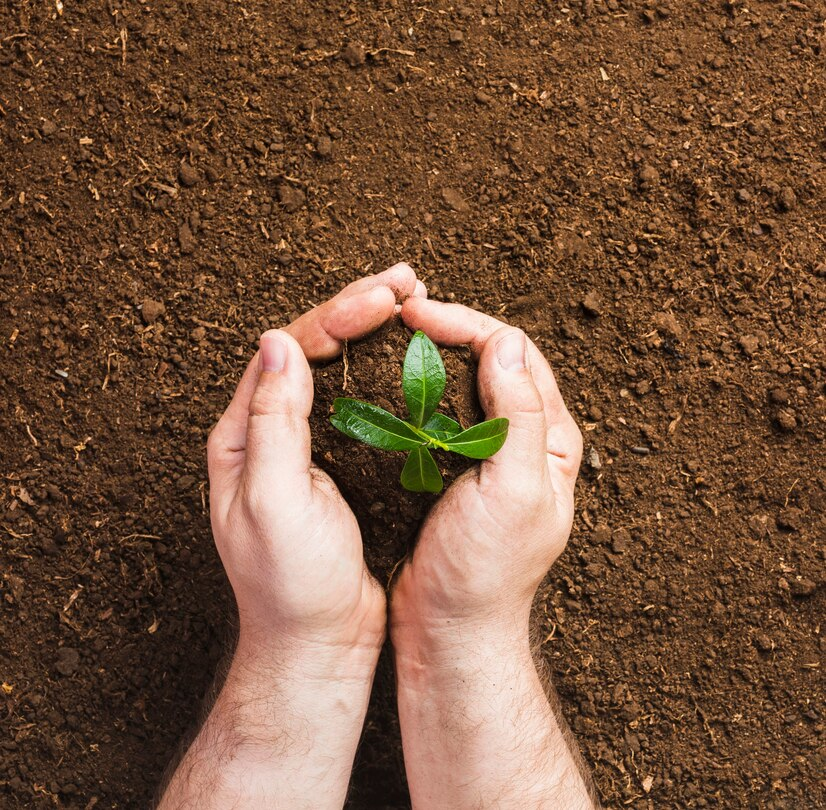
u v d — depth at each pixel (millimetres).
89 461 674
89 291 681
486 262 687
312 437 564
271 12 695
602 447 681
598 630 675
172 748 665
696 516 678
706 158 692
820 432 680
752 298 686
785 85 696
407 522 565
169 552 670
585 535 676
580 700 672
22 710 669
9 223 683
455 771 572
